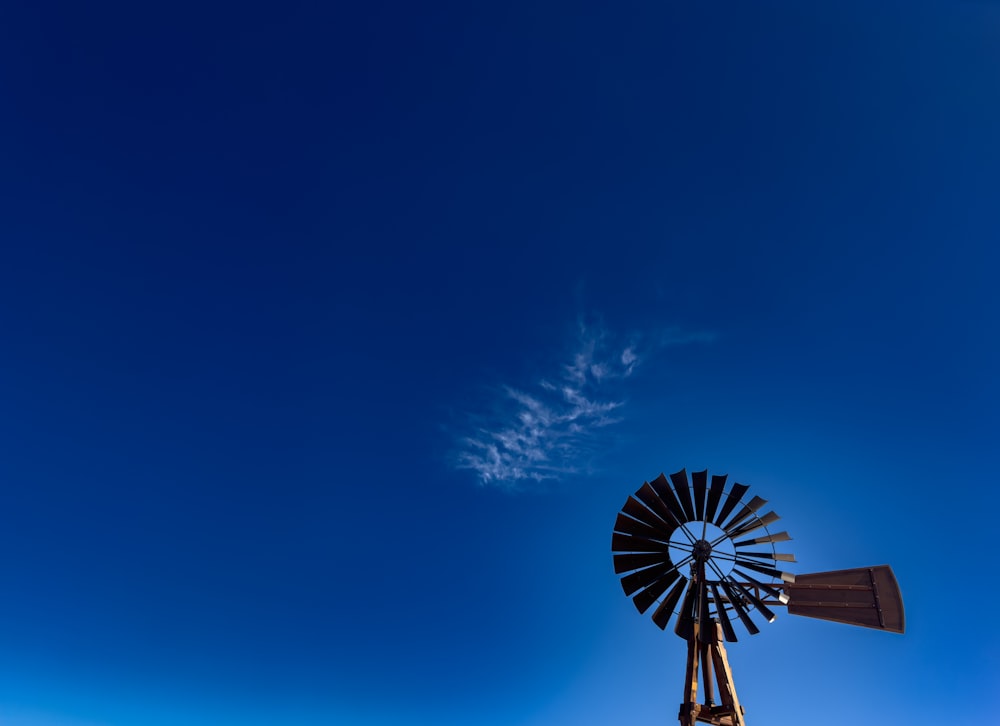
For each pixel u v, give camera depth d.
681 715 15.27
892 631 15.24
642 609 16.69
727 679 15.30
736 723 14.85
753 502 15.93
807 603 16.16
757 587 16.05
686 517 16.80
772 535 15.94
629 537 17.23
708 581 16.41
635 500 17.28
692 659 15.79
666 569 16.95
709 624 15.97
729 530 16.36
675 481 16.98
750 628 15.32
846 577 16.27
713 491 16.53
